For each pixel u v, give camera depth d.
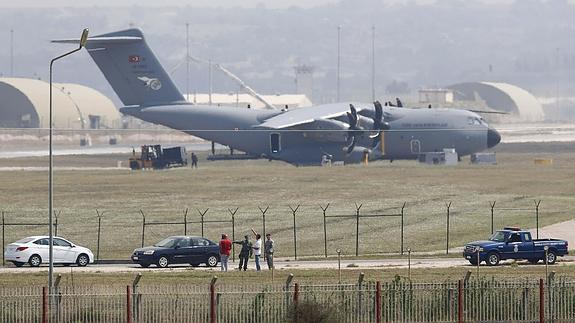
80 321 166.75
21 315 166.88
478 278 193.75
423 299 173.75
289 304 168.62
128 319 164.62
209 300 169.62
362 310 171.25
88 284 199.75
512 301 176.25
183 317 168.88
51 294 171.75
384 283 187.38
